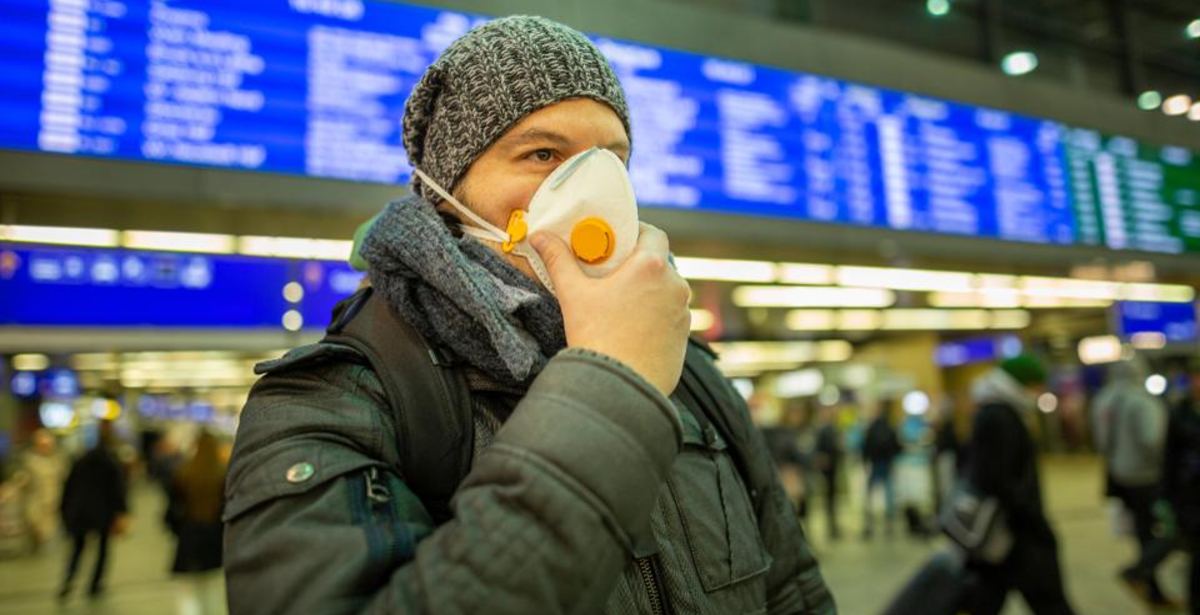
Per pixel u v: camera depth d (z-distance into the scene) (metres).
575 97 0.71
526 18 0.77
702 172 5.34
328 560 0.52
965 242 6.41
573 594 0.49
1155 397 4.68
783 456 7.41
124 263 4.14
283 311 4.48
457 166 0.73
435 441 0.65
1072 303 11.16
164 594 5.80
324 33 4.20
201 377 15.16
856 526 8.15
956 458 7.15
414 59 4.40
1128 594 4.39
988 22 8.07
